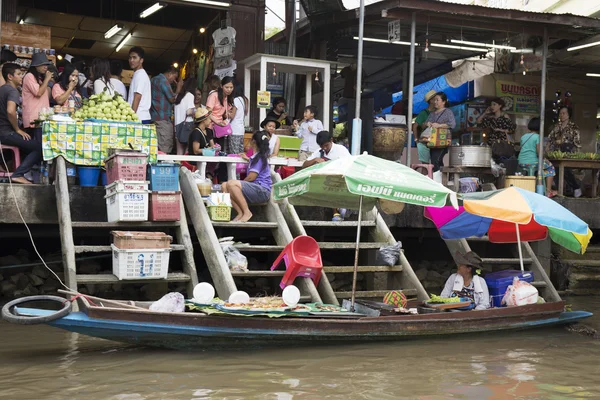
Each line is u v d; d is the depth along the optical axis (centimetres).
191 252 841
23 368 589
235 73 1422
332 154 1009
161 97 1101
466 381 583
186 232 855
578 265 1141
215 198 893
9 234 941
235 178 1029
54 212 879
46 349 662
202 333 640
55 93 978
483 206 783
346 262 1199
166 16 1606
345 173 705
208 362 620
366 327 705
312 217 1033
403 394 538
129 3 1564
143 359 627
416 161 1280
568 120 1392
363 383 565
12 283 945
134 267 784
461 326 759
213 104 1106
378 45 1491
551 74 1599
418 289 902
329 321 686
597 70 1561
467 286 852
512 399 533
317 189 844
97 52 1844
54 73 1115
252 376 576
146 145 922
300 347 689
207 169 1070
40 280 964
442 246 1255
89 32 1656
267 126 1141
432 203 709
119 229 888
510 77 1577
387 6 1136
